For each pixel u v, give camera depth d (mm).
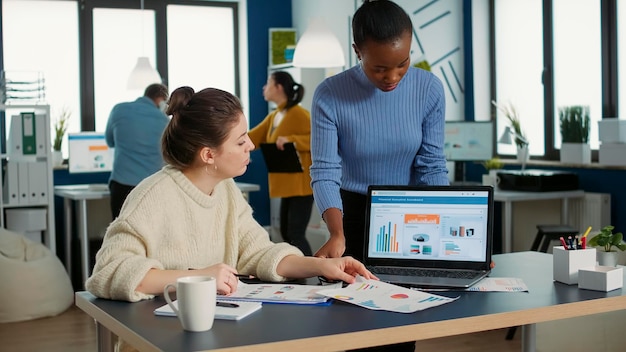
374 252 2412
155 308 1907
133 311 1877
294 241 5602
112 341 2115
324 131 2607
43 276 5172
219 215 2242
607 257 2375
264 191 7684
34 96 6336
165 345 1574
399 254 2393
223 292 1996
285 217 5703
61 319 5109
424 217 2391
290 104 5656
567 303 1952
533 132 6359
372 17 2303
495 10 6742
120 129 5555
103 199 6754
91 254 6445
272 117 5855
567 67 5992
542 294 2051
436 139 2672
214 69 7605
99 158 6488
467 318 1800
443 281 2152
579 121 5613
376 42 2293
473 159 6281
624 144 5191
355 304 1908
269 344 1580
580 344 3316
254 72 7543
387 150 2617
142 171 5574
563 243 2225
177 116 2092
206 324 1677
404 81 2600
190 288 1660
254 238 2316
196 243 2168
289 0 7633
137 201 2084
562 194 5488
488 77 6828
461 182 6520
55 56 6922
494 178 5973
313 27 5527
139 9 7223
